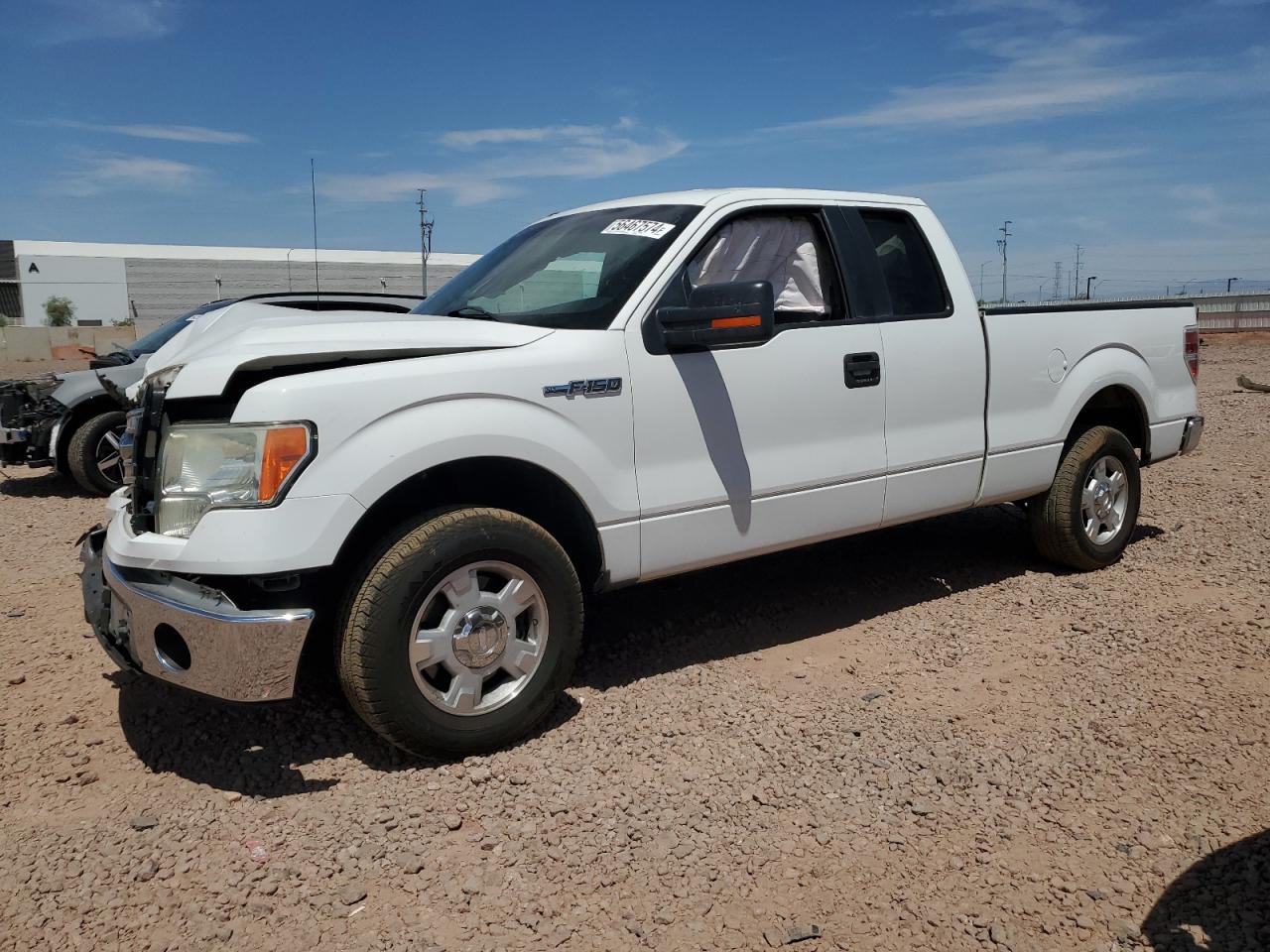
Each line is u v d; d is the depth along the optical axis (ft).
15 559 21.58
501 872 9.45
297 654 10.34
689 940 8.52
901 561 19.26
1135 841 9.86
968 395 16.06
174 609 10.55
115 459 29.48
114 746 12.21
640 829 10.11
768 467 13.80
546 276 14.01
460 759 11.58
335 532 10.53
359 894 9.07
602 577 12.67
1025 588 17.60
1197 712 12.57
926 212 16.37
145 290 265.75
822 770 11.28
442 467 11.75
